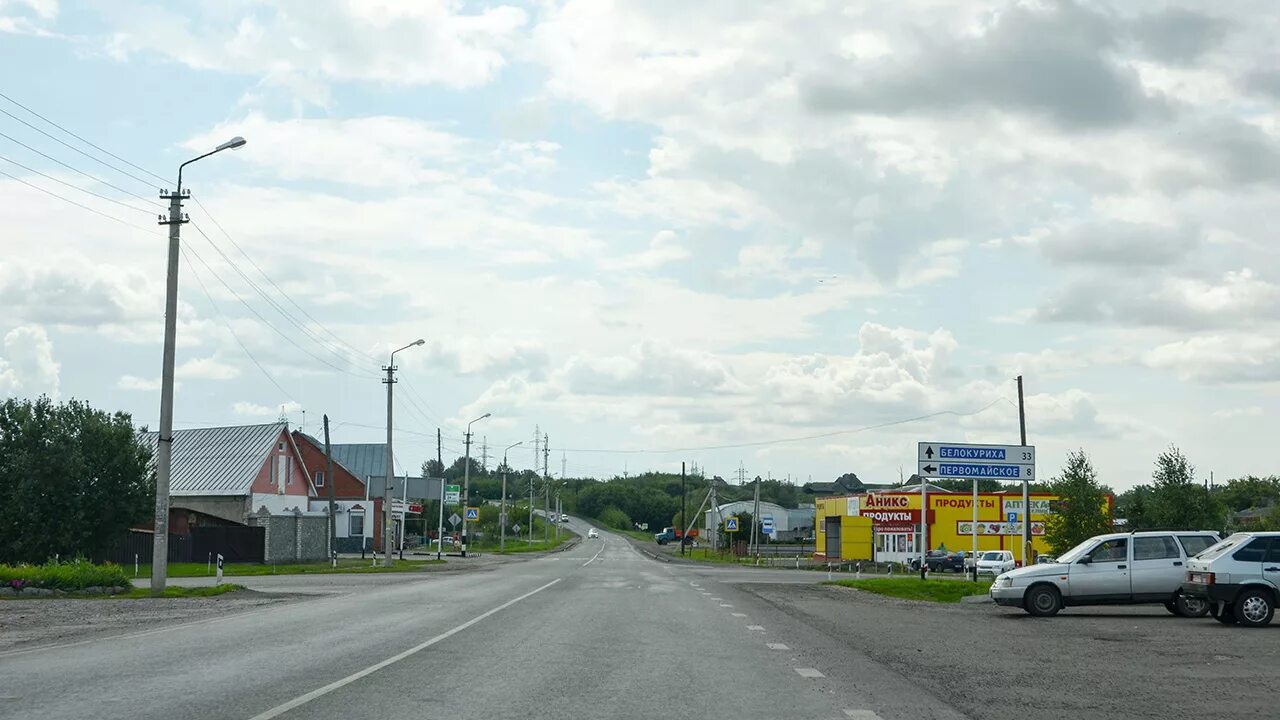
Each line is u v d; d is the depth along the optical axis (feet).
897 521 252.21
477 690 36.19
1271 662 49.80
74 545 144.66
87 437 147.74
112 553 165.37
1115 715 34.27
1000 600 82.43
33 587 96.27
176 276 102.22
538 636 55.93
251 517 216.13
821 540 291.58
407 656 45.98
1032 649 55.52
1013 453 134.51
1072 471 153.07
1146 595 81.71
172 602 87.81
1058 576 81.82
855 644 56.70
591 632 58.70
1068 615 83.20
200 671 40.47
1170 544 82.64
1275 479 407.85
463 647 50.06
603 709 32.78
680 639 55.77
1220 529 161.58
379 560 225.15
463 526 281.54
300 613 72.64
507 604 82.64
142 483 151.64
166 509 100.17
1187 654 53.26
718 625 65.67
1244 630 67.62
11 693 34.65
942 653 52.90
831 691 37.93
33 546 142.10
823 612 83.56
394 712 31.48
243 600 90.53
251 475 219.41
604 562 230.07
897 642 58.59
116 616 71.20
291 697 34.06
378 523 301.02
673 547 423.23
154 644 50.85
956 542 248.32
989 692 39.09
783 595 108.37
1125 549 82.69
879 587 119.14
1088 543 83.41
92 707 31.83
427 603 83.76
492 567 190.90
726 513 433.48
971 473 133.69
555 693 35.81
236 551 194.29
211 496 218.79
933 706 35.24
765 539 419.95
